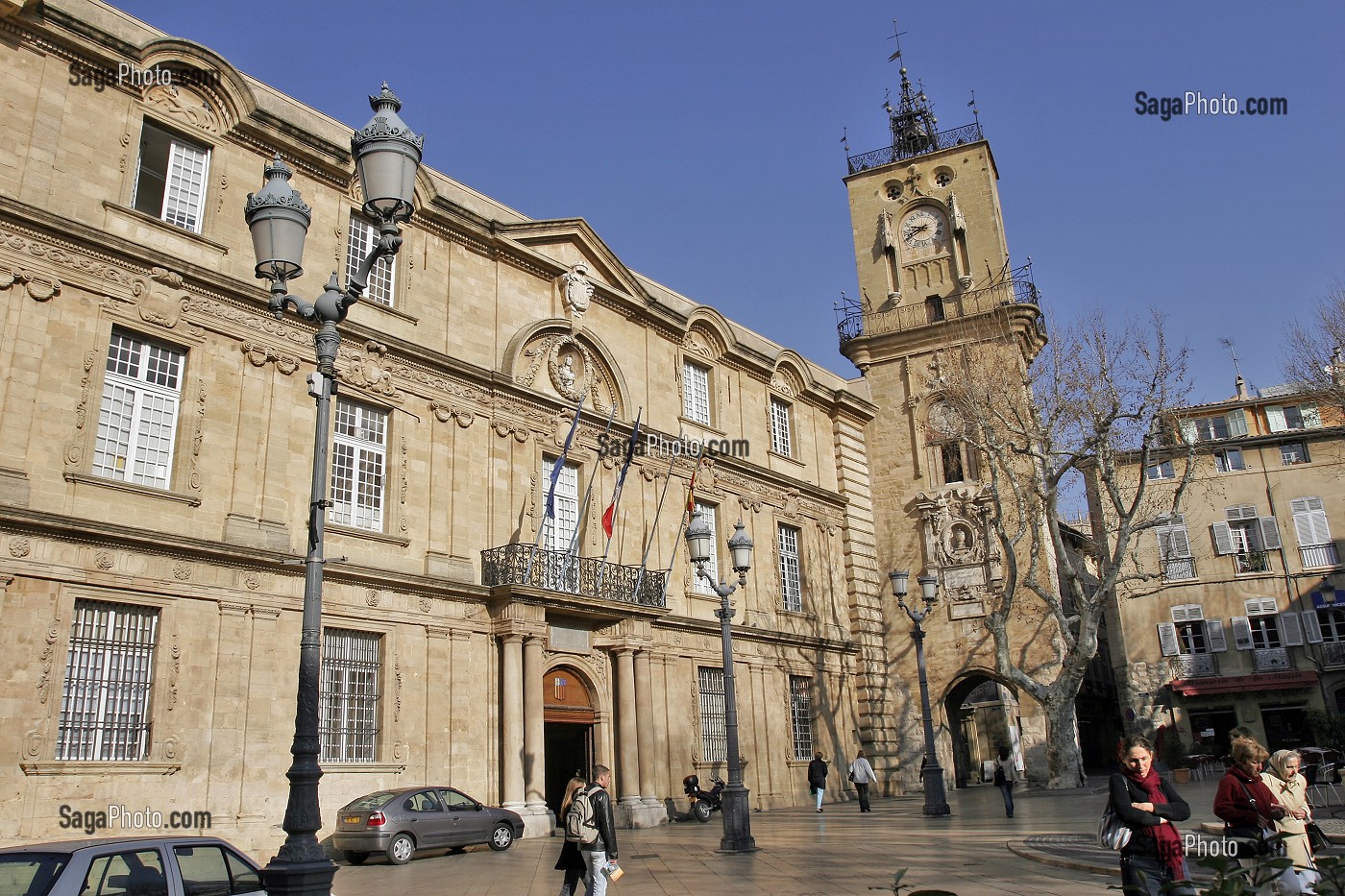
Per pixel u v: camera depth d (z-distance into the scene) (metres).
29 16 18.19
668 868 15.85
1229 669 42.56
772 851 17.67
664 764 26.86
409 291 23.69
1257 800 8.71
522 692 22.88
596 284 28.33
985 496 36.88
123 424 18.33
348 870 17.14
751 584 31.72
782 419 35.72
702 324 32.38
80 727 16.67
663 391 30.38
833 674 34.38
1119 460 42.00
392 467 22.30
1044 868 13.91
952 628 36.59
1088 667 54.50
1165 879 7.43
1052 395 29.95
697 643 29.00
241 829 17.98
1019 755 40.59
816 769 28.42
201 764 17.73
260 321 20.58
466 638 22.55
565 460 26.38
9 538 16.20
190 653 18.03
